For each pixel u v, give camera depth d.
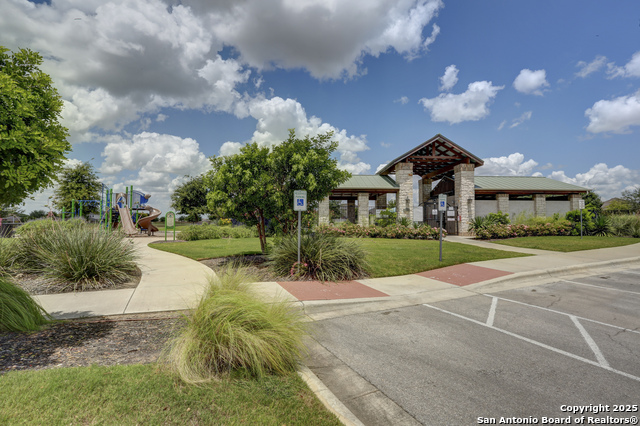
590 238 18.70
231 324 3.52
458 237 23.08
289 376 3.39
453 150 27.64
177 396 2.81
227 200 9.82
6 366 3.27
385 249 14.14
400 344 4.52
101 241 8.06
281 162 10.24
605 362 3.99
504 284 8.38
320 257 8.63
